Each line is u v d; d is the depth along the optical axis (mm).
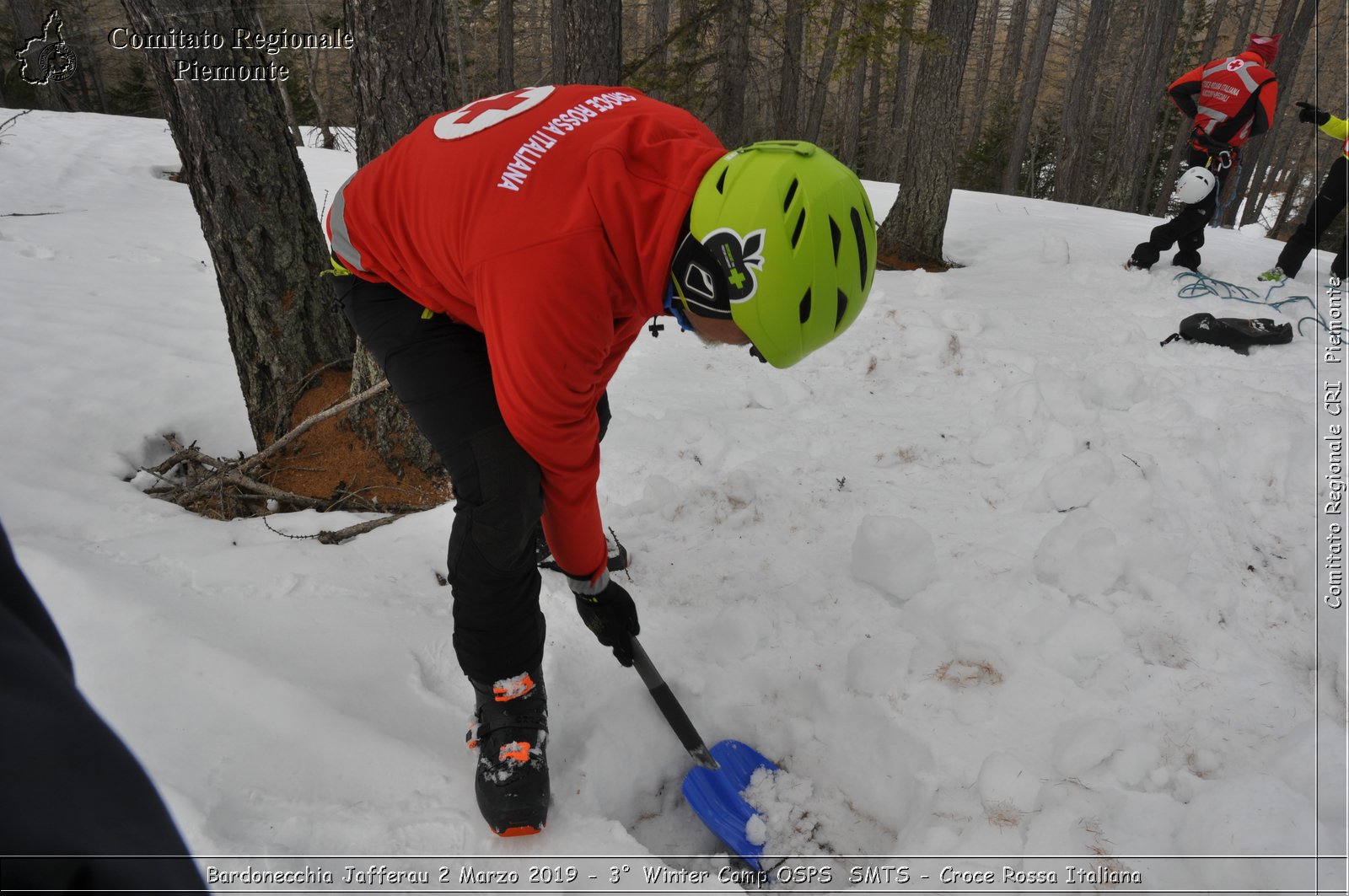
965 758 1777
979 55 28234
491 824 1511
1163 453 2838
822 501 2680
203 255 5582
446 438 1427
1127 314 4500
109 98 18828
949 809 1665
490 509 1389
